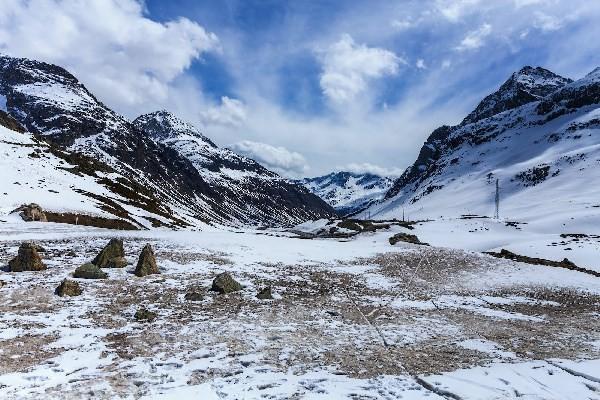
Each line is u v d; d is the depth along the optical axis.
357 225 91.94
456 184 193.12
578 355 14.37
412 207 188.12
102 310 17.05
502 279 30.50
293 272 28.59
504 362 13.20
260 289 22.91
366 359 13.13
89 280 21.31
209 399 9.78
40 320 15.22
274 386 10.63
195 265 27.22
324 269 30.73
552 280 30.34
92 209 55.66
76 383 10.44
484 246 58.03
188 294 19.81
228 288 21.66
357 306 20.89
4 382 10.23
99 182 83.44
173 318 16.67
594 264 39.75
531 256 44.88
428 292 25.81
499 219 95.38
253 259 31.81
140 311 16.58
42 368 11.25
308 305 20.34
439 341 15.61
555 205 115.06
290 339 14.85
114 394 9.91
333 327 16.78
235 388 10.42
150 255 24.19
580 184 131.38
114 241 25.38
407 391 10.50
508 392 10.41
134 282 21.75
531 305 23.70
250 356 12.88
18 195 49.91
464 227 84.69
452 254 39.03
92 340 13.72
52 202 51.47
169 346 13.52
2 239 30.52
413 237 50.06
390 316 19.27
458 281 29.56
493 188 164.62
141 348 13.23
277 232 108.81
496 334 17.12
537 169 159.00
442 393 10.44
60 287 18.53
